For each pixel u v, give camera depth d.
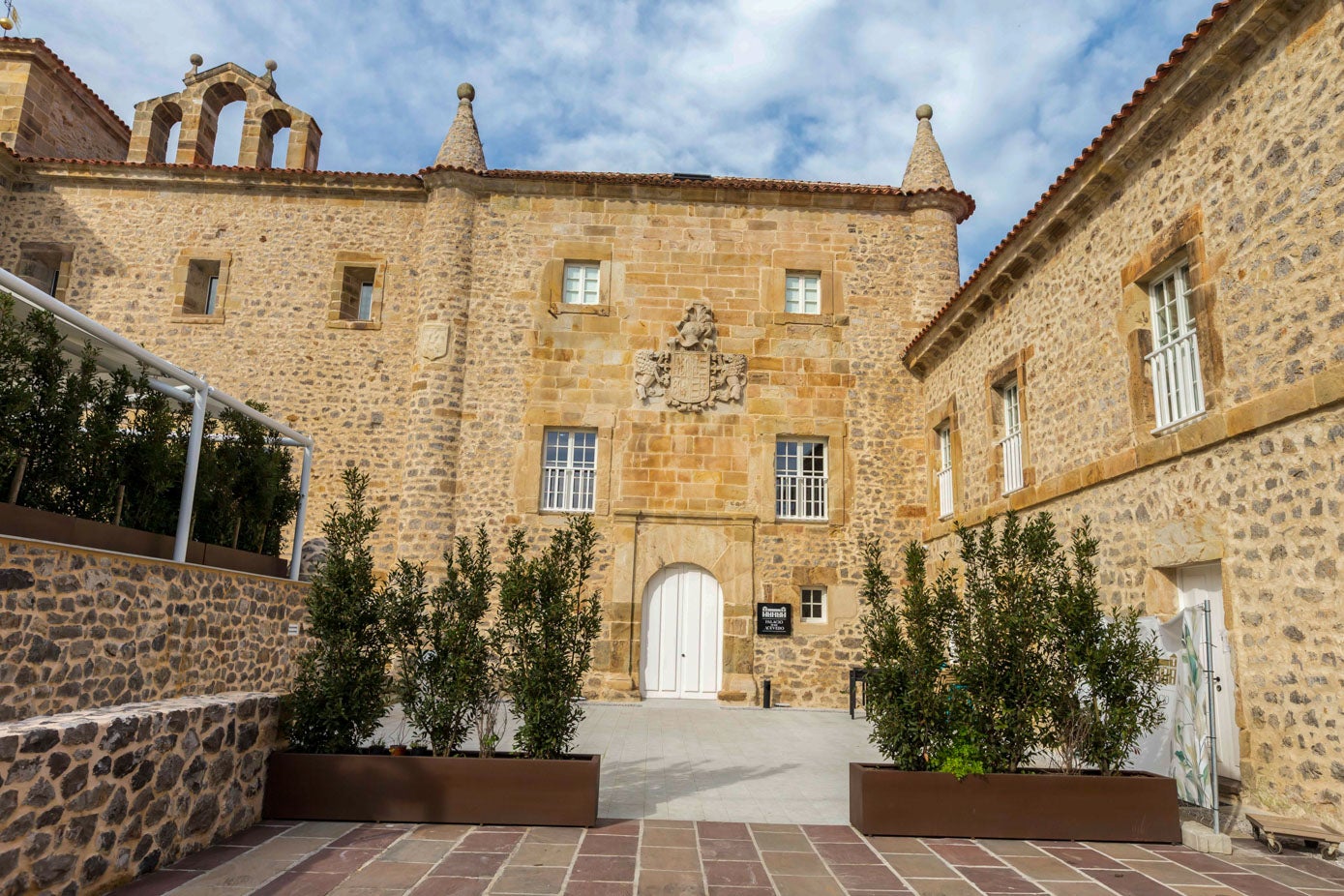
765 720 11.30
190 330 13.94
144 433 7.16
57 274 14.34
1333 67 5.55
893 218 14.62
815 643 13.20
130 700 6.17
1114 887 4.57
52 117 15.41
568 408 13.67
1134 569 7.75
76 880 3.86
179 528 7.15
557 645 6.19
